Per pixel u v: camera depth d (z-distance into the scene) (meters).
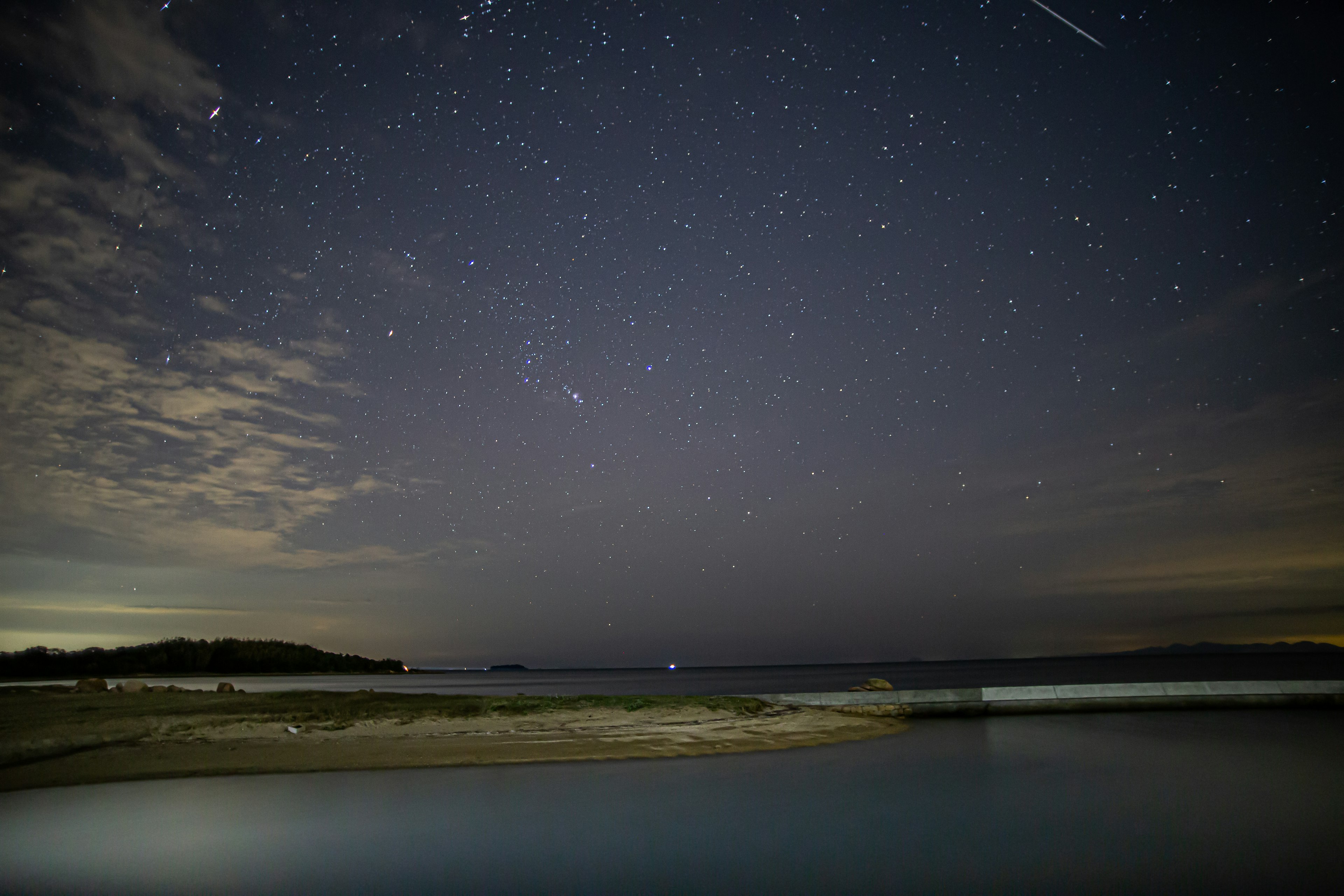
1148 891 5.69
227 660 113.69
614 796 9.28
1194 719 16.52
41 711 15.62
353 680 121.12
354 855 6.80
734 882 6.03
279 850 6.94
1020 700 17.69
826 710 17.06
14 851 6.92
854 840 7.20
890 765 11.22
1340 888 5.73
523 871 6.34
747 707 16.73
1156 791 9.20
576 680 131.25
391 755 12.07
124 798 9.20
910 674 132.00
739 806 8.67
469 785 9.95
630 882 6.06
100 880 6.07
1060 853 6.71
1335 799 8.73
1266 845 6.88
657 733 14.26
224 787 9.86
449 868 6.43
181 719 14.66
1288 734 14.12
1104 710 17.81
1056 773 10.44
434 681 122.00
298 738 13.39
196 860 6.61
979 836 7.27
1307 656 196.62
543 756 12.07
